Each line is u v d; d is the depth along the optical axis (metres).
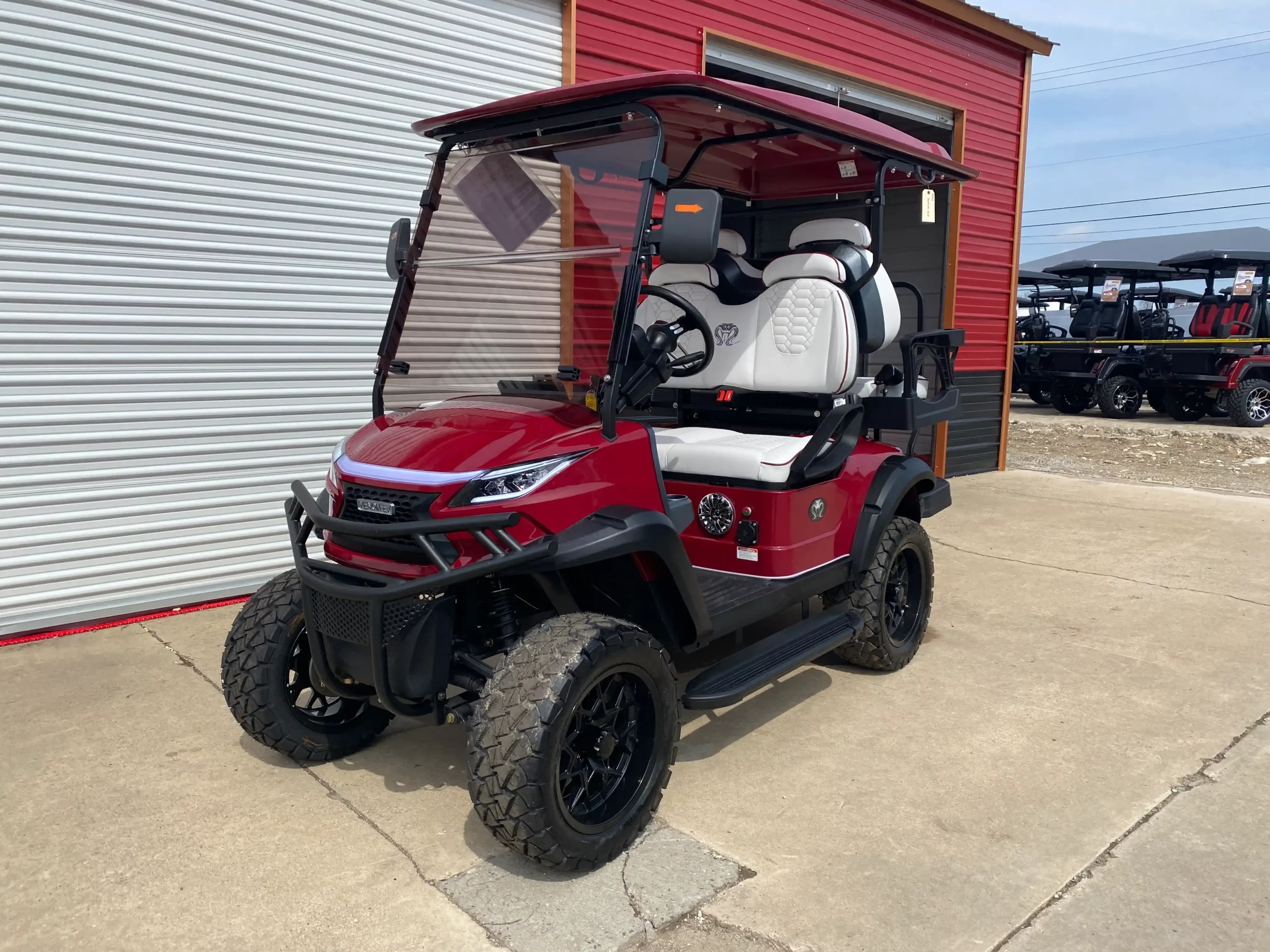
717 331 3.89
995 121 8.41
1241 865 2.40
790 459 3.24
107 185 3.92
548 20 5.31
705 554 3.41
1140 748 3.07
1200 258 13.06
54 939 2.08
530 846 2.19
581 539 2.36
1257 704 3.44
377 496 2.41
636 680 2.43
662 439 3.56
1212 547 5.83
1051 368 14.77
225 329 4.30
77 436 3.95
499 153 2.80
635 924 2.13
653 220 2.53
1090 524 6.54
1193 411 13.77
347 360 4.73
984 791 2.78
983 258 8.48
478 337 2.78
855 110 7.36
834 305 3.58
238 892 2.25
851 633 3.33
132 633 4.03
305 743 2.83
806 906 2.21
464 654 2.45
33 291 3.78
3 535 3.82
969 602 4.70
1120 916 2.19
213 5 4.11
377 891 2.26
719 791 2.77
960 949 2.06
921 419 3.89
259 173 4.33
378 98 4.68
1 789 2.72
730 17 6.21
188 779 2.80
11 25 3.63
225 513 4.41
